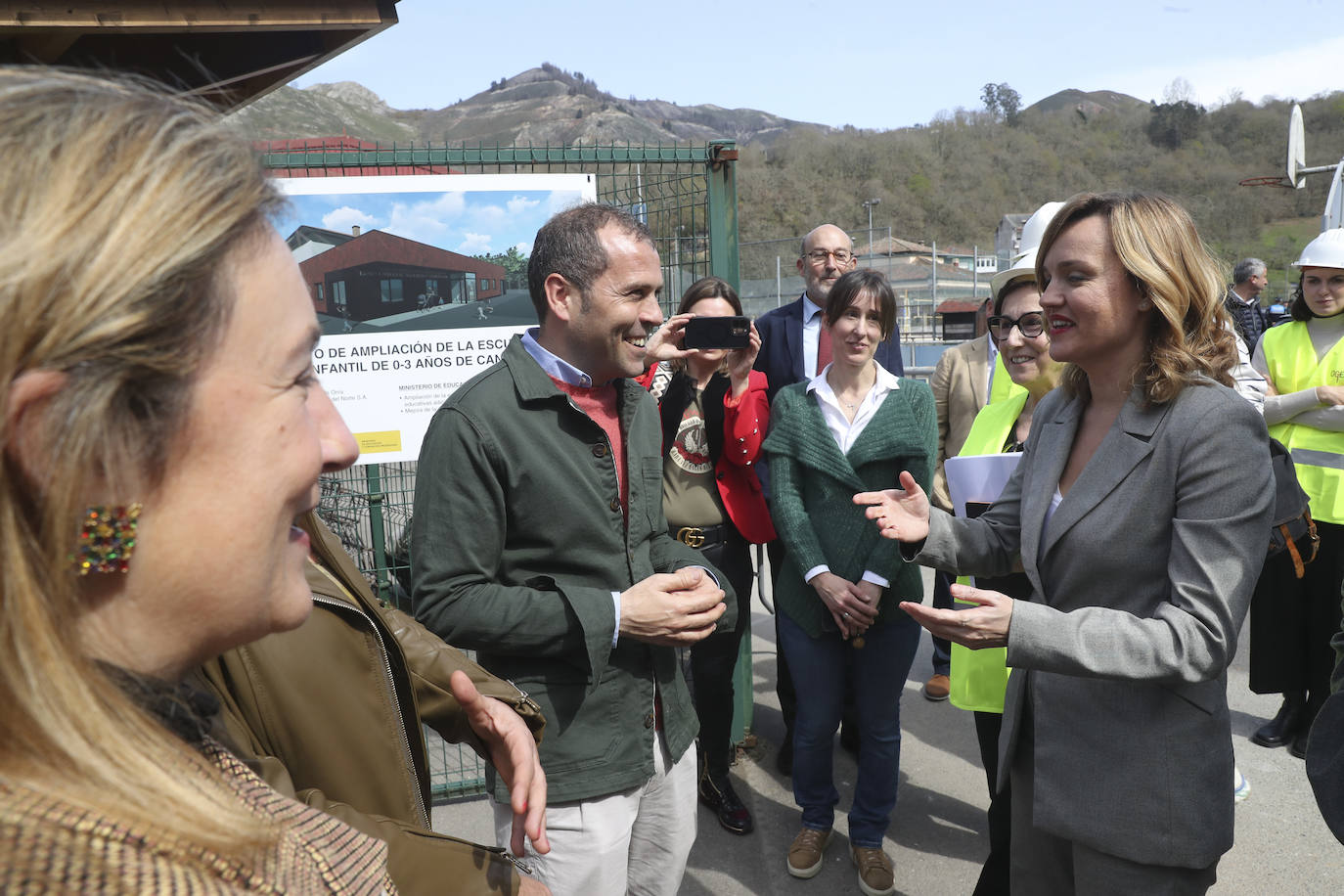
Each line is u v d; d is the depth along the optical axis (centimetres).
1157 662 142
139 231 41
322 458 58
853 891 283
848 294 284
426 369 304
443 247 302
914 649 280
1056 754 162
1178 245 151
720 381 309
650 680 181
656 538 196
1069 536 161
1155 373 153
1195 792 151
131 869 40
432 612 167
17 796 39
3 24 245
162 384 43
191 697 57
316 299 293
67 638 42
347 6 285
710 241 342
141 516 45
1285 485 169
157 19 262
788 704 353
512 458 170
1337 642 151
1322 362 375
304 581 56
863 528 276
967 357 383
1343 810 141
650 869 194
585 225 176
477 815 324
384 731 107
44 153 41
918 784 343
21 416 40
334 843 62
